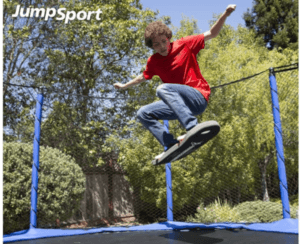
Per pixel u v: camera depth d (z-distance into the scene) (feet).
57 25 31.55
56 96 25.25
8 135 23.30
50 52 30.42
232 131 25.90
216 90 27.73
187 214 28.22
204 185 25.48
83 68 30.37
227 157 25.66
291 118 26.94
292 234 11.14
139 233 13.05
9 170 15.52
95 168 25.79
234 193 30.96
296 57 41.06
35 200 13.67
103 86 32.22
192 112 7.22
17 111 26.30
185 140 6.23
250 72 31.04
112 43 30.99
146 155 24.63
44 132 22.54
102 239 11.71
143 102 27.50
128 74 32.22
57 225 19.45
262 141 30.37
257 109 30.07
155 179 24.80
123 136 26.63
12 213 15.12
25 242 11.34
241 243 9.76
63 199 17.02
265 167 32.40
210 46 34.76
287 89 27.96
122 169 26.81
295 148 28.14
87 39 31.42
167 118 7.68
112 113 27.17
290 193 30.89
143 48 31.68
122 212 26.71
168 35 6.94
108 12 31.40
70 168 18.29
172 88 6.84
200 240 10.66
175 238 11.27
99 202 25.36
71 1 31.32
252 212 22.33
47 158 17.29
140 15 33.88
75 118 24.97
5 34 28.78
